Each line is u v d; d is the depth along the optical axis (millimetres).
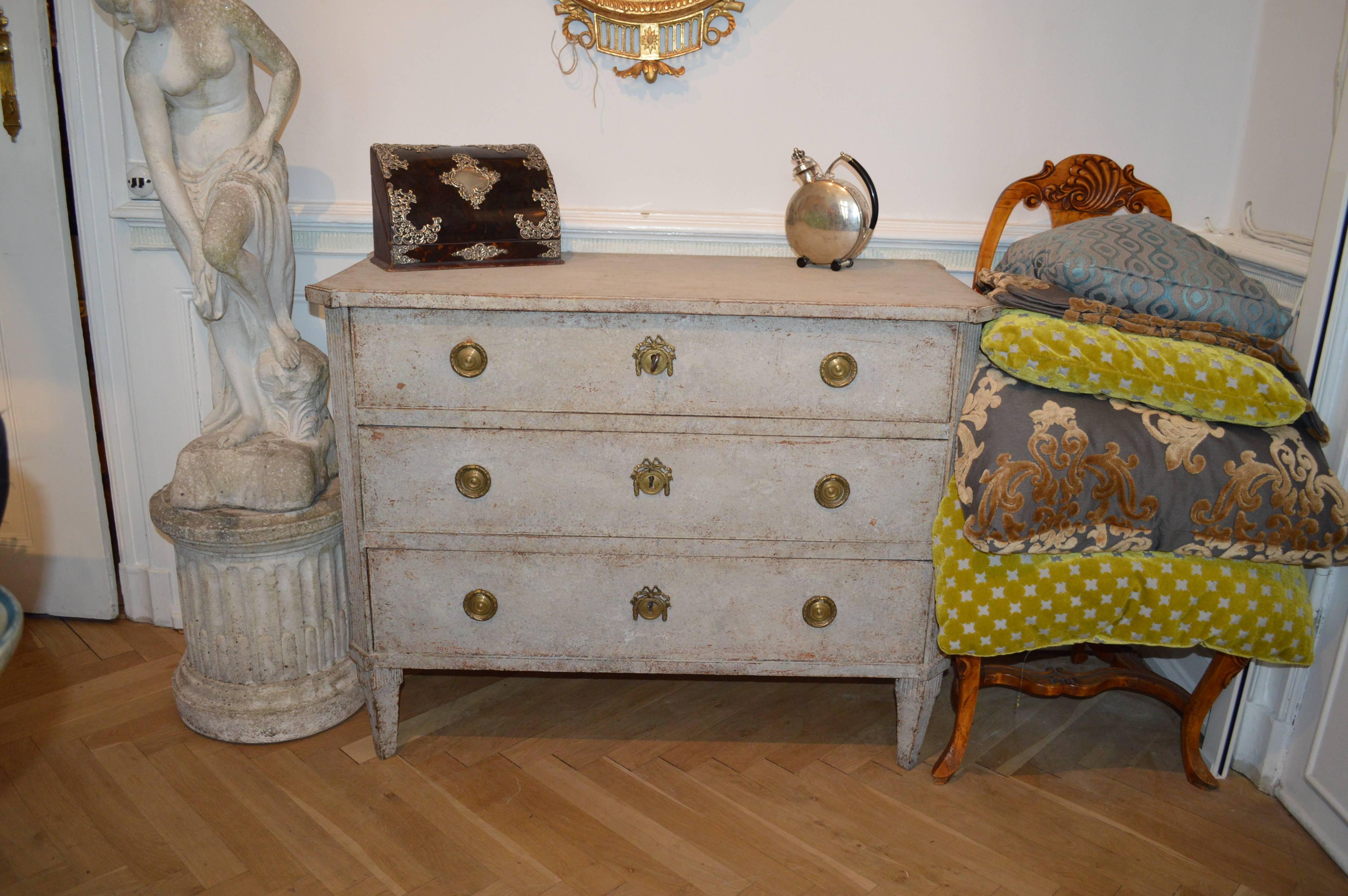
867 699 2367
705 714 2285
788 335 1767
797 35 2252
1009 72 2289
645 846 1837
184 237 1980
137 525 2551
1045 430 1683
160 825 1858
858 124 2318
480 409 1808
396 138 2293
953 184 2369
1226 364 1696
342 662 2203
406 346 1771
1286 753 2006
